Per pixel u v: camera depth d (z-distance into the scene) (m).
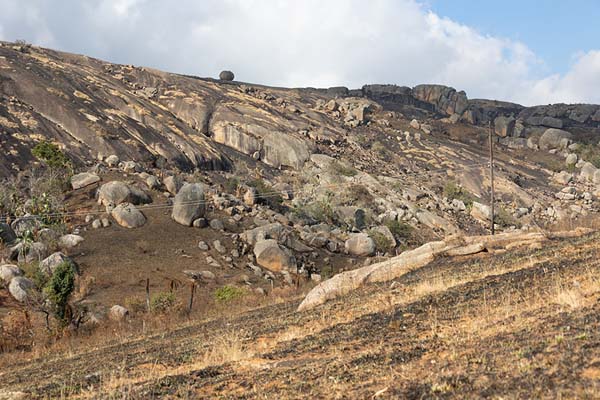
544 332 7.93
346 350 10.16
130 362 14.35
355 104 180.62
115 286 46.25
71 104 106.06
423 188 114.44
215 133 128.38
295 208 83.75
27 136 88.44
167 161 100.12
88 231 57.66
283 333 14.03
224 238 61.00
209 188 76.62
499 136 183.12
